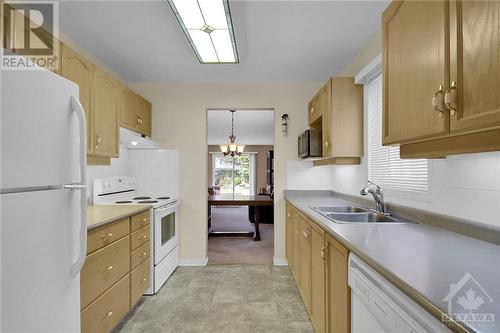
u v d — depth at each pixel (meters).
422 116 1.08
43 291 0.98
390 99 1.33
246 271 3.29
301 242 2.43
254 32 2.28
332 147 2.50
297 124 3.55
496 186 1.18
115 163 3.22
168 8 1.94
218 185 10.66
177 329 2.09
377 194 2.09
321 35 2.34
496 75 0.76
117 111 2.53
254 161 10.47
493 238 1.17
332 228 1.49
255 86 3.56
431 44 1.03
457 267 0.90
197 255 3.52
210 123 6.38
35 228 0.95
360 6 1.93
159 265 2.79
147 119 3.37
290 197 3.31
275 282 2.96
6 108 0.84
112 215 1.99
